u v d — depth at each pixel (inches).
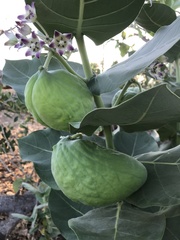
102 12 10.0
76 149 9.8
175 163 10.7
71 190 9.8
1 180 40.7
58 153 10.0
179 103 8.0
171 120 9.3
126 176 9.7
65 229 14.0
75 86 9.5
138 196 10.4
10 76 13.6
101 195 9.6
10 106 31.8
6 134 31.0
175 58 15.7
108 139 11.1
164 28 10.2
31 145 13.7
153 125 9.7
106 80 9.9
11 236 27.9
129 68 9.6
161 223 10.8
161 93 7.8
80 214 14.2
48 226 24.6
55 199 14.3
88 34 10.8
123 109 8.4
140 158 11.1
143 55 9.9
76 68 14.0
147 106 8.3
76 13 9.9
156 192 10.3
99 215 11.2
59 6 9.7
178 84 15.1
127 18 10.3
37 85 9.3
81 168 9.6
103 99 13.6
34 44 9.3
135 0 9.8
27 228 28.6
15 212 28.8
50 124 9.5
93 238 10.6
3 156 44.1
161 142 16.2
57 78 9.3
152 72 13.5
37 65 13.7
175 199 10.0
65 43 9.3
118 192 9.7
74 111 9.3
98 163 9.6
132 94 11.8
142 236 10.5
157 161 10.9
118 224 10.8
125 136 14.1
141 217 11.0
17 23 9.3
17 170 42.1
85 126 9.3
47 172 13.0
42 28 9.8
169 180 10.4
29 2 9.6
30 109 9.8
